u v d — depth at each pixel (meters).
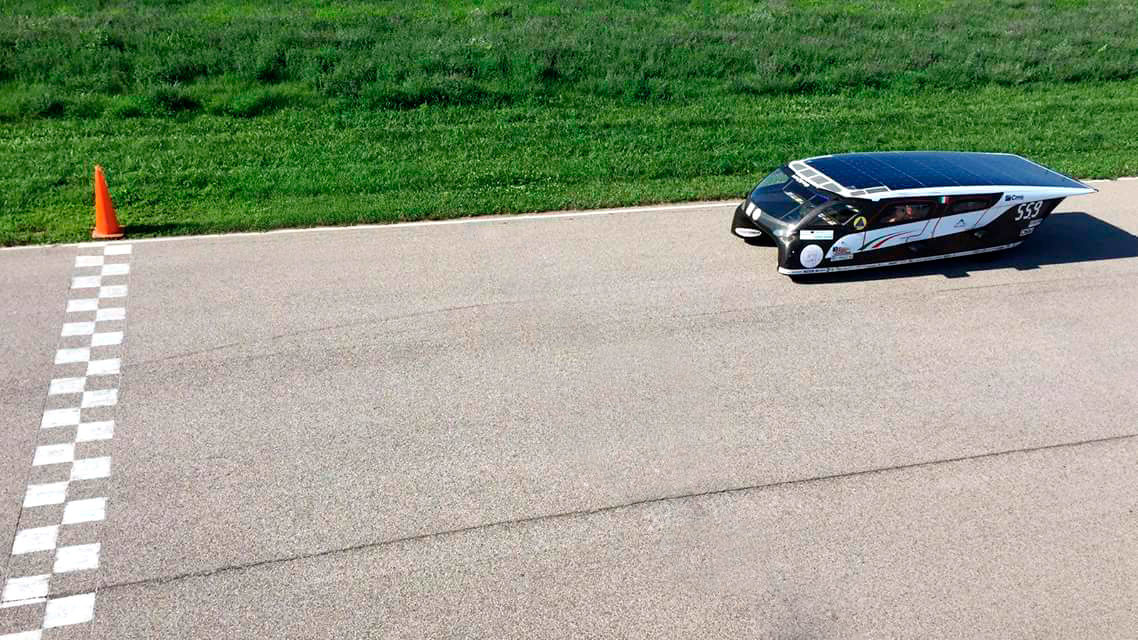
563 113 18.38
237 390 9.55
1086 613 7.16
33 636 6.71
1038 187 12.46
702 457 8.73
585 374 9.99
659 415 9.33
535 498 8.15
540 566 7.44
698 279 12.26
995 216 12.45
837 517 8.05
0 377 9.60
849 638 6.89
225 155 15.80
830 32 24.09
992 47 23.19
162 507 7.93
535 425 9.11
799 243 11.88
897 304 11.77
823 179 12.21
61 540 7.56
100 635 6.73
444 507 8.02
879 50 22.34
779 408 9.51
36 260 12.19
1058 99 20.53
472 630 6.85
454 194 14.78
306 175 15.16
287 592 7.14
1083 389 10.05
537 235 13.54
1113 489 8.51
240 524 7.77
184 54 19.44
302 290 11.66
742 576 7.40
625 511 8.03
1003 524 8.04
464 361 10.17
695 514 8.02
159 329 10.65
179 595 7.09
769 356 10.45
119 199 14.04
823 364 10.34
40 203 13.83
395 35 21.66
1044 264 13.09
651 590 7.24
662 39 21.91
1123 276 12.76
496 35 21.53
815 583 7.36
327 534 7.69
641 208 14.71
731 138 17.56
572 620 6.95
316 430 8.95
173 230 13.19
